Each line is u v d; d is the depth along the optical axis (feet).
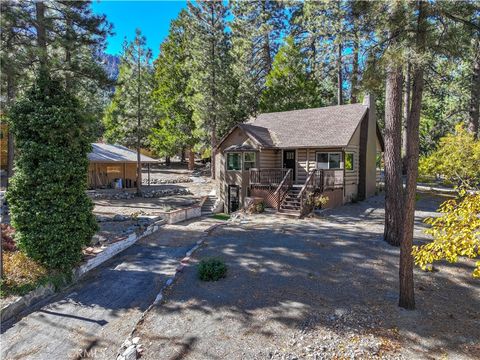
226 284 26.37
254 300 23.41
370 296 23.47
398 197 34.83
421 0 19.54
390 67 21.13
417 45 19.93
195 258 33.09
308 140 62.80
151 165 144.97
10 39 40.68
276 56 95.40
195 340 18.92
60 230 28.22
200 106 91.97
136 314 23.31
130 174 96.63
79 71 46.11
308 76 100.27
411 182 21.07
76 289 27.86
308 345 17.90
